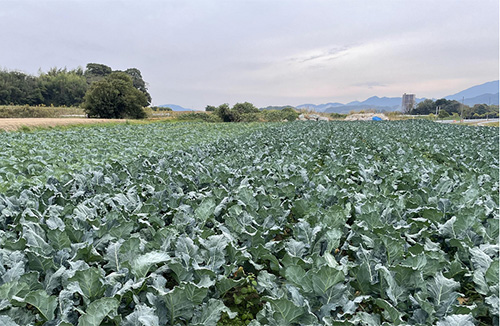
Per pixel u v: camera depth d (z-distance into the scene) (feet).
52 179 20.88
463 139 58.49
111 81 183.62
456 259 12.03
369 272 10.50
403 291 9.91
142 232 14.10
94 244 13.01
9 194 17.69
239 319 11.40
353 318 9.39
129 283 9.70
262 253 12.83
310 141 51.11
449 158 37.29
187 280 10.53
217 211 16.28
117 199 17.26
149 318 8.12
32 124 91.15
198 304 9.52
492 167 28.86
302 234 13.44
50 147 44.42
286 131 78.38
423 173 27.25
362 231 13.46
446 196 18.49
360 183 25.77
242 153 38.73
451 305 9.16
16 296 8.98
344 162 33.60
